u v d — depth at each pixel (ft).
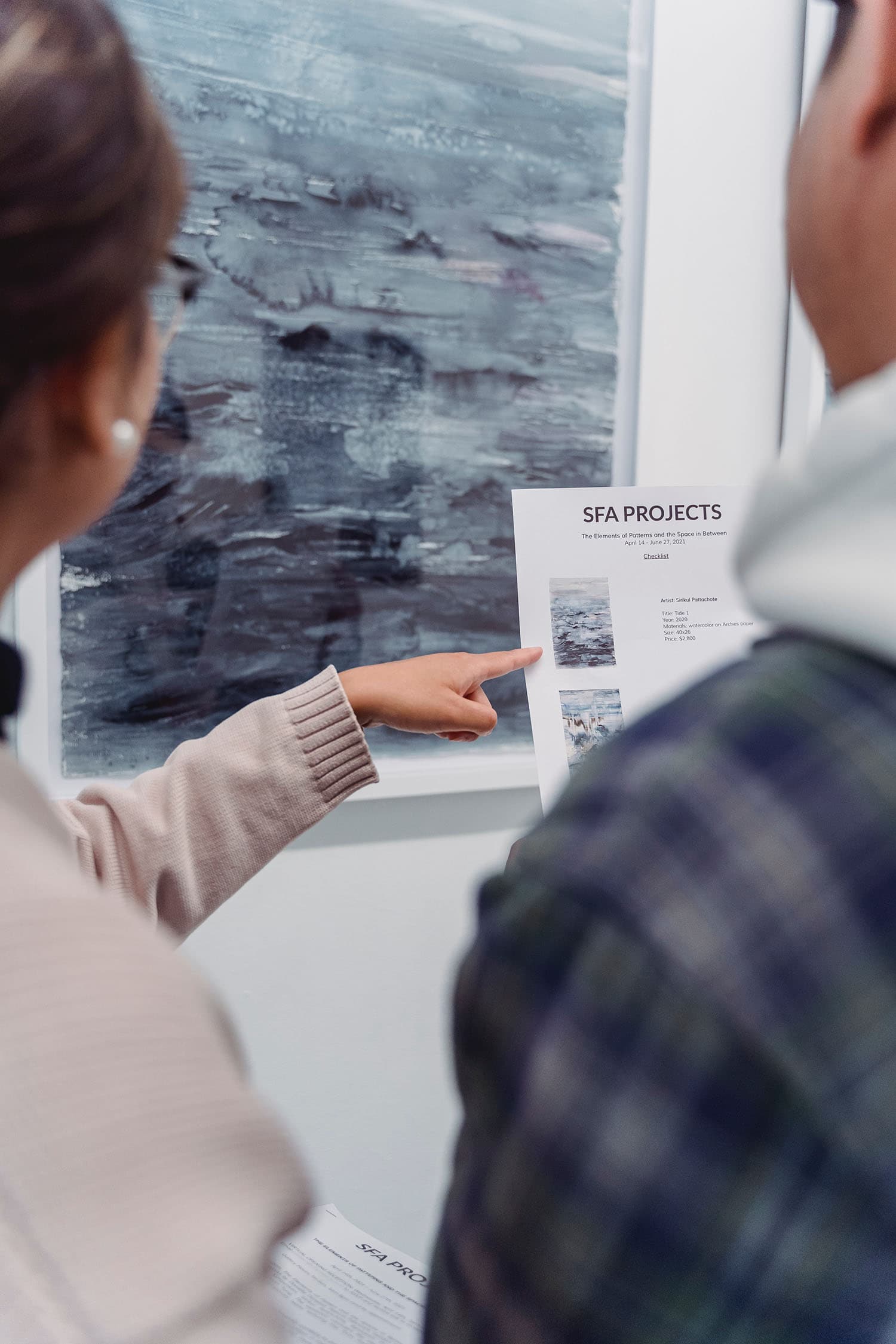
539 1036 0.81
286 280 3.64
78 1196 0.73
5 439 0.93
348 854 4.20
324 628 3.91
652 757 0.83
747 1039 0.74
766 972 0.75
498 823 4.41
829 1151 0.76
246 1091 0.87
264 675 3.85
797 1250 0.78
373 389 3.83
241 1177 0.80
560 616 2.95
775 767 0.79
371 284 3.75
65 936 0.81
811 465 0.84
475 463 4.01
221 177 3.50
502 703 4.22
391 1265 2.03
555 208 3.93
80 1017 0.77
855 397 0.83
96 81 0.88
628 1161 0.77
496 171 3.83
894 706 0.80
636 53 3.93
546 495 2.96
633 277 4.11
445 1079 4.52
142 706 3.70
